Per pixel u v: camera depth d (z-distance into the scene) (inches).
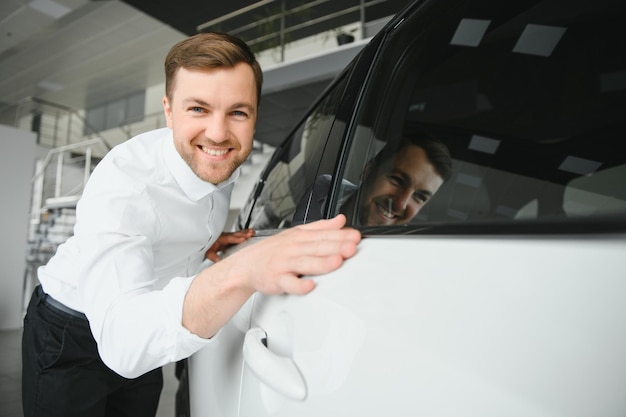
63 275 33.4
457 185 33.2
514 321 10.4
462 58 40.2
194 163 27.3
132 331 20.6
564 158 38.2
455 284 12.0
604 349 8.8
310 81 190.7
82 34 325.4
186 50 25.5
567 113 39.9
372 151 24.1
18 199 194.7
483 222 13.4
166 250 31.7
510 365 10.1
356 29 214.5
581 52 38.0
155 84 429.4
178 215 30.4
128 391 39.4
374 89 25.6
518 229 12.0
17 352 135.8
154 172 29.0
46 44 340.2
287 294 19.3
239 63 25.6
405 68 28.6
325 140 28.5
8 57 362.9
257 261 18.6
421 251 13.9
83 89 442.6
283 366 16.8
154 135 32.8
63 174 424.8
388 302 13.6
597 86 38.7
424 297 12.6
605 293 9.1
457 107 47.1
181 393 43.1
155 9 275.7
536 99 41.8
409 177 28.0
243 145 27.4
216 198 33.2
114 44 341.7
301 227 19.5
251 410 20.0
